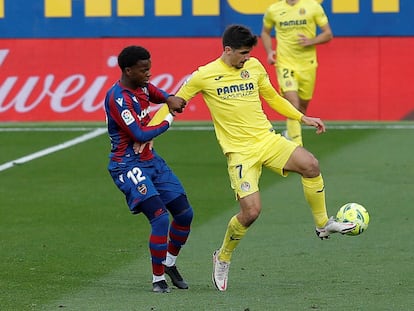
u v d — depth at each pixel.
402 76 59.94
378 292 25.78
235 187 27.11
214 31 60.59
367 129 57.25
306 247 31.98
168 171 27.20
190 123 60.19
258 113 27.52
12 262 30.30
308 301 24.81
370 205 38.75
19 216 37.91
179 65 60.78
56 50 61.25
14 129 58.50
